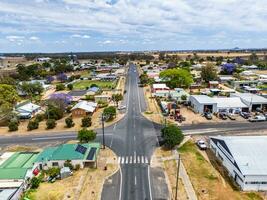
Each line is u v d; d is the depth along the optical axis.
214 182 43.03
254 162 42.56
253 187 40.34
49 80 161.12
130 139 63.00
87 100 104.31
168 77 129.50
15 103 90.00
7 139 65.69
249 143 47.59
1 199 35.72
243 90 120.44
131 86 141.62
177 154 53.97
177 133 55.31
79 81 165.12
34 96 117.19
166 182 43.19
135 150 56.41
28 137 66.81
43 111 92.12
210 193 39.75
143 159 51.94
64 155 48.78
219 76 158.88
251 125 72.19
